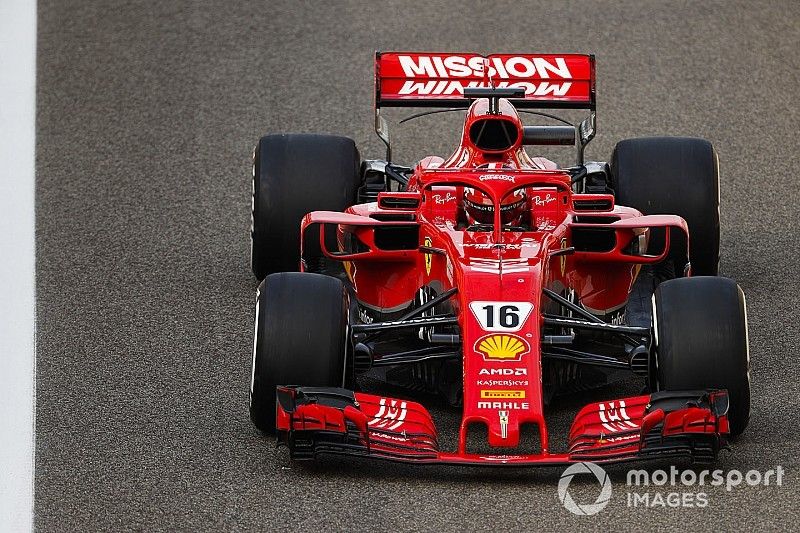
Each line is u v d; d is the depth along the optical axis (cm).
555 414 3428
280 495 2972
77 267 4459
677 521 2823
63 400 3534
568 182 3616
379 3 6975
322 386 3144
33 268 4450
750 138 5553
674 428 2931
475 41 6438
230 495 2978
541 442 2998
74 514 2911
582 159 4466
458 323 3228
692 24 6681
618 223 3522
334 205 4166
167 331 3981
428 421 3108
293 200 4156
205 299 4212
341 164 4219
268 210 4162
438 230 3522
